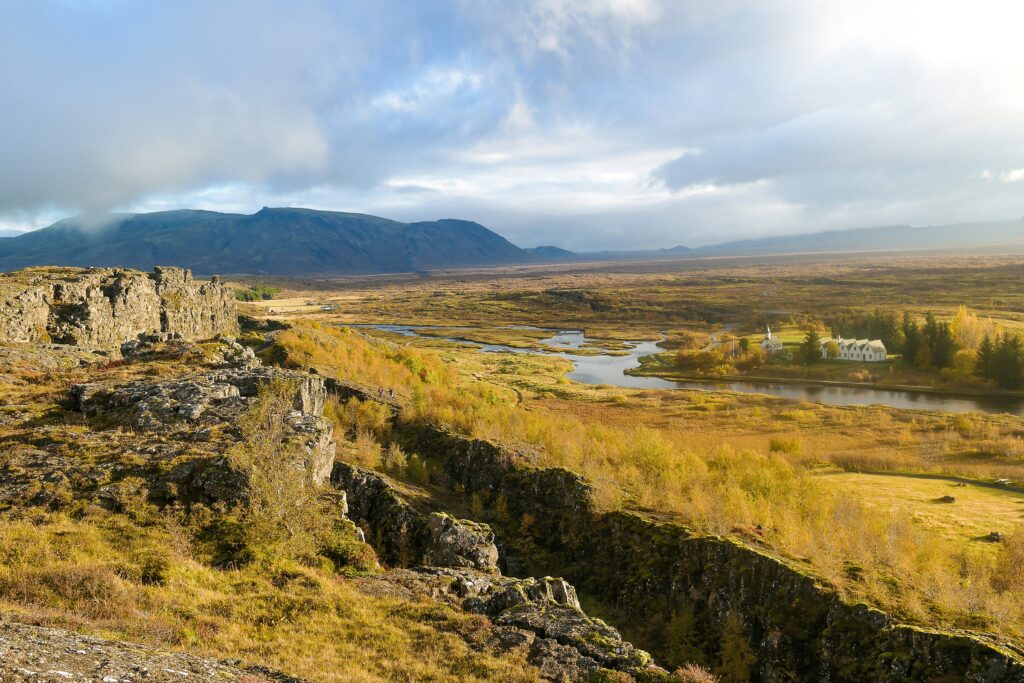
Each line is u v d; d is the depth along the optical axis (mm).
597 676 25016
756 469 61406
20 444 37500
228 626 23312
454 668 23922
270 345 93188
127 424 42000
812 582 39125
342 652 23500
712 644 40719
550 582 33688
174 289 118625
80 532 28000
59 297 83812
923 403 150125
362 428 68375
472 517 54688
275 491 35375
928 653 32938
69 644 16953
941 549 49531
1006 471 87375
